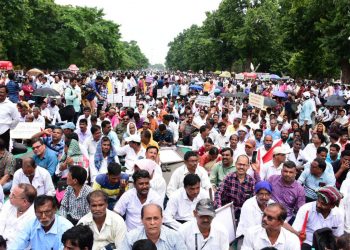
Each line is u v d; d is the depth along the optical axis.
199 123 14.22
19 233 4.95
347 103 20.81
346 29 32.06
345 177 8.31
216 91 26.69
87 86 17.25
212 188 7.38
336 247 4.44
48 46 61.38
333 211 5.72
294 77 58.66
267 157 9.04
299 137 10.57
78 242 4.02
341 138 10.59
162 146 12.52
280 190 6.76
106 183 6.47
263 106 15.98
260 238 4.92
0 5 42.91
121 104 18.00
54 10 60.16
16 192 5.43
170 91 26.34
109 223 5.20
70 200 6.02
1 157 7.70
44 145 8.16
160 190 6.88
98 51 73.81
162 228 4.76
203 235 5.02
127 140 8.87
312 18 39.31
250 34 59.62
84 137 10.22
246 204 5.96
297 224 5.82
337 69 48.75
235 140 9.45
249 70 63.69
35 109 12.57
